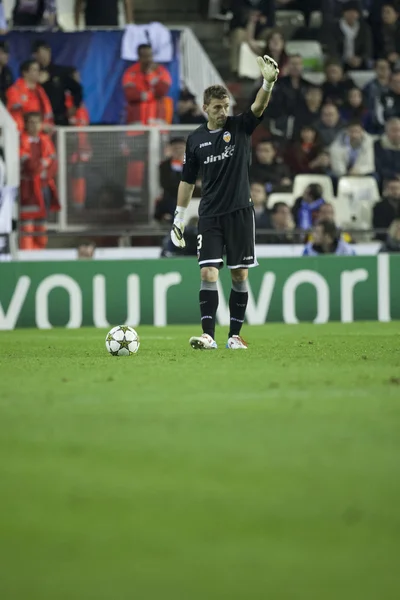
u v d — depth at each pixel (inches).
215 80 2923.2
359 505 416.5
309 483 459.2
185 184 1305.4
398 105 2896.2
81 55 2765.7
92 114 2763.3
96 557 351.3
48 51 2726.4
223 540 370.0
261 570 334.6
